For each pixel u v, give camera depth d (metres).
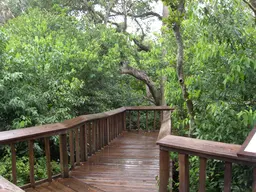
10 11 10.92
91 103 6.43
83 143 3.89
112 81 7.60
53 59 5.04
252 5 2.29
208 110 2.51
